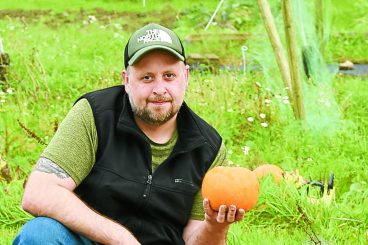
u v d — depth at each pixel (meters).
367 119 8.79
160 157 3.84
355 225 5.61
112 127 3.75
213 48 13.48
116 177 3.72
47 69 10.77
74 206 3.58
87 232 3.57
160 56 3.68
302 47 10.20
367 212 5.67
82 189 3.77
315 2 10.59
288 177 6.26
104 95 3.84
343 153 7.41
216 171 3.72
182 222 3.92
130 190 3.75
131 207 3.80
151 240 3.83
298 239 5.30
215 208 3.67
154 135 3.84
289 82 8.42
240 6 15.70
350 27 15.92
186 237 3.94
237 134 7.97
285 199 5.83
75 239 3.61
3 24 15.12
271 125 8.25
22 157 6.91
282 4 8.07
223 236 3.81
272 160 7.29
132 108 3.77
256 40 13.48
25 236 3.52
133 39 3.74
